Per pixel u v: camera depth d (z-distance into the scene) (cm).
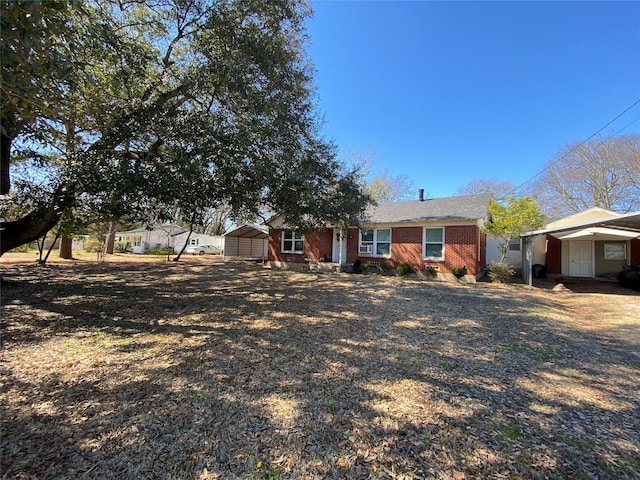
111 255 2325
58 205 604
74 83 271
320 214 793
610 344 472
